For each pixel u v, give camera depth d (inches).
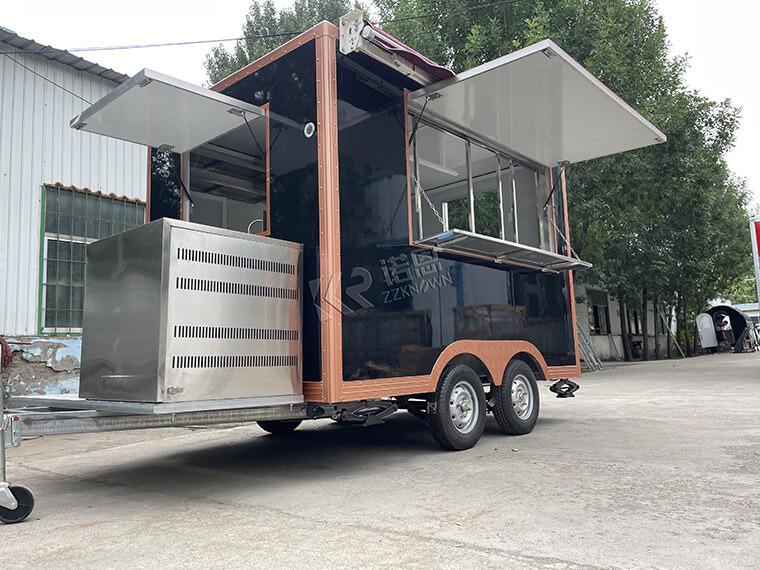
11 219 312.5
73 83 344.8
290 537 113.8
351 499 141.8
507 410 222.2
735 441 195.2
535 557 99.0
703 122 585.0
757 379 438.9
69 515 135.9
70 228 336.2
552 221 273.4
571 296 275.3
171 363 135.0
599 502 129.9
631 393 370.9
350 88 178.9
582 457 178.9
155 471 185.9
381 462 187.0
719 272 949.8
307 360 166.2
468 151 233.3
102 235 350.3
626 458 174.7
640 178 531.5
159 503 144.6
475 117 217.9
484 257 220.8
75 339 328.5
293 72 180.1
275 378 157.5
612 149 257.9
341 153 172.2
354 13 164.6
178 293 138.0
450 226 400.8
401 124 196.5
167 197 220.5
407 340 183.9
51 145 332.2
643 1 550.9
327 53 172.1
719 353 1120.2
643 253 672.4
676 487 140.5
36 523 129.5
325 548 106.8
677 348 1143.6
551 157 267.0
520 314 239.6
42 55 330.3
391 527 118.0
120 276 149.2
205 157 230.8
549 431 233.6
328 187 166.7
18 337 307.3
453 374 198.5
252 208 258.7
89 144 348.5
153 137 205.8
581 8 498.0
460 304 208.5
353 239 171.3
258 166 237.9
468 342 207.5
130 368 142.3
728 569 92.4
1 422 128.2
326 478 166.9
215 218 245.1
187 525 124.3
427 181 265.7
